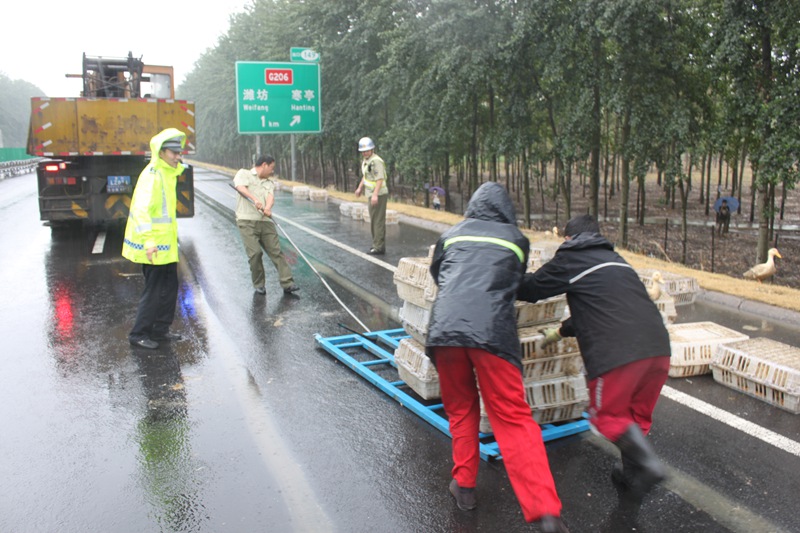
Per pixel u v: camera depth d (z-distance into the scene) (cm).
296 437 456
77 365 604
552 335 429
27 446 443
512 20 1639
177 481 398
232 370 590
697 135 1479
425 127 2198
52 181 1278
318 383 559
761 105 1196
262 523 354
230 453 433
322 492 385
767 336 680
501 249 361
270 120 2320
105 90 1510
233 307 813
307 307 815
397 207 1928
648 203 3145
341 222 1664
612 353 354
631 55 1395
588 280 371
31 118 1234
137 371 588
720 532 344
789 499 375
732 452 432
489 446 432
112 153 1273
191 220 1669
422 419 486
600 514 362
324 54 2731
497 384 334
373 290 908
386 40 2402
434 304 357
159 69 1592
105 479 400
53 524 353
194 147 1329
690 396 530
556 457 430
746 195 3512
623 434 347
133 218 643
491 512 366
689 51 1400
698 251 1781
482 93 2073
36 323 743
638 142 1490
